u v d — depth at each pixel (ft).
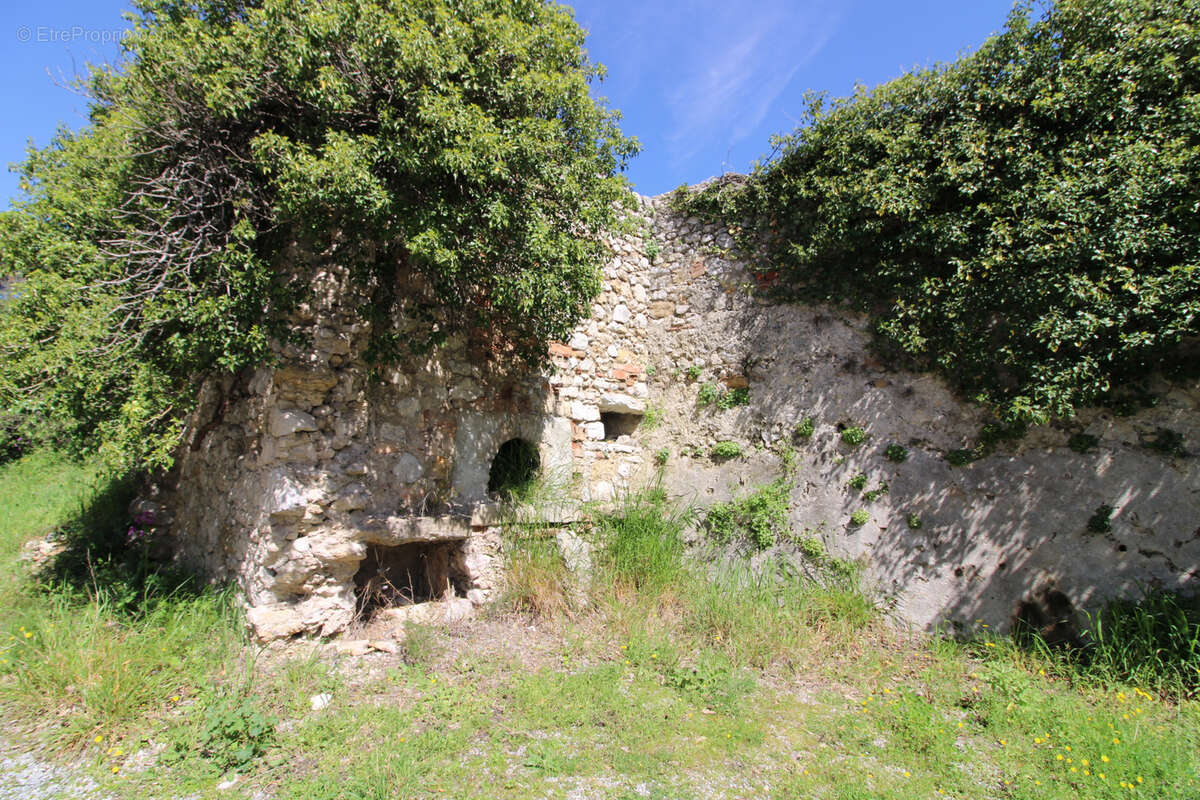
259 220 15.87
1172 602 15.12
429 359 18.66
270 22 13.26
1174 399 16.15
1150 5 15.89
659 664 15.29
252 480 16.38
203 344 13.88
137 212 13.98
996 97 17.31
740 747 11.91
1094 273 15.25
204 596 16.33
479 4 14.49
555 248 15.56
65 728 11.28
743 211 23.47
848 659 16.58
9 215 15.03
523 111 15.43
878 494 19.43
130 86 14.64
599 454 23.29
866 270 20.21
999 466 17.98
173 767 10.46
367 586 17.60
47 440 28.91
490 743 11.57
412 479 17.90
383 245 16.66
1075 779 10.81
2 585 16.96
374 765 10.52
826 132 20.47
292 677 13.47
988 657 16.53
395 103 14.42
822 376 21.08
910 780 10.94
